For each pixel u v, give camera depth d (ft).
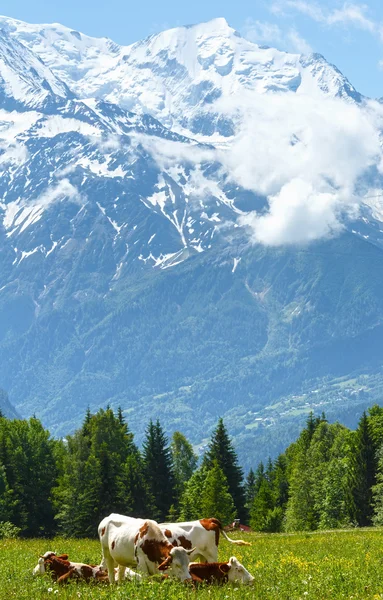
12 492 425.28
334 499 470.39
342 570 114.62
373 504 419.95
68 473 445.78
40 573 112.47
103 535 107.86
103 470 444.14
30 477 449.06
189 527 115.44
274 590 95.40
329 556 146.82
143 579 95.81
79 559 136.15
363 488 448.65
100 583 105.40
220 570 104.42
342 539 214.48
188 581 96.32
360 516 447.01
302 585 98.68
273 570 116.67
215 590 94.12
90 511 429.38
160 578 96.99
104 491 439.63
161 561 99.86
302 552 161.79
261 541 220.43
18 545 194.59
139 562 101.96
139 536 102.37
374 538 213.46
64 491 431.43
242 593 92.63
